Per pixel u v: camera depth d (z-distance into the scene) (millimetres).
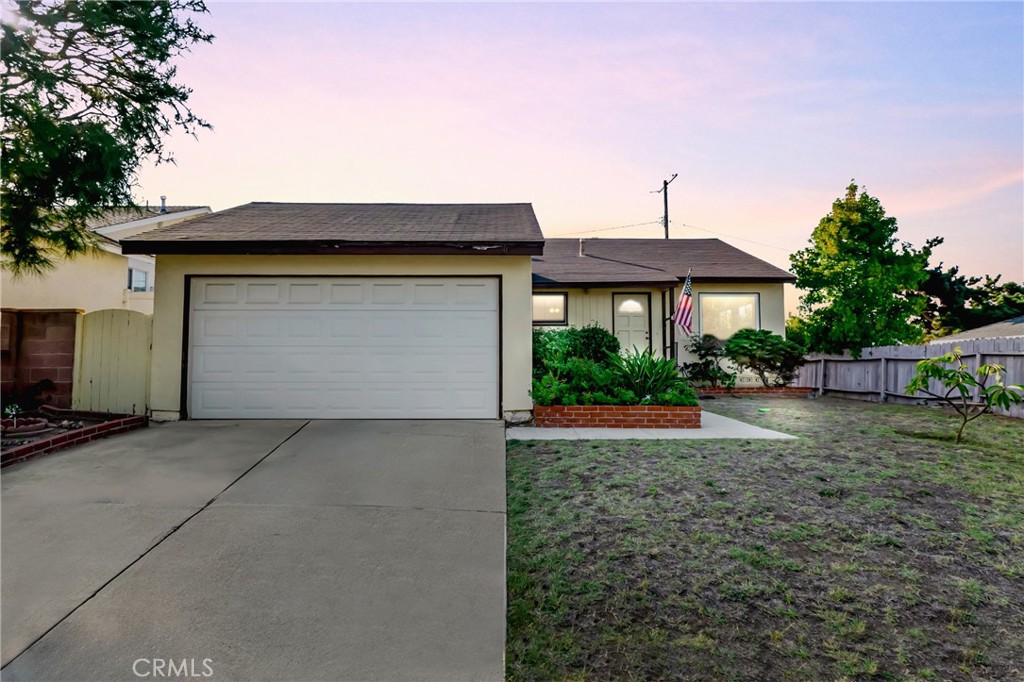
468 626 2545
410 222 8773
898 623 2709
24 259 6164
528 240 7168
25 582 2793
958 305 21359
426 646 2383
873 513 4148
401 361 7508
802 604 2879
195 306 7387
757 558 3393
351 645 2371
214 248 7027
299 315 7441
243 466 5016
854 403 11352
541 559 3365
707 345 13367
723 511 4180
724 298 14078
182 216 15477
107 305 12602
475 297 7582
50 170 5129
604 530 3818
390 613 2629
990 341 9453
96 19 4824
